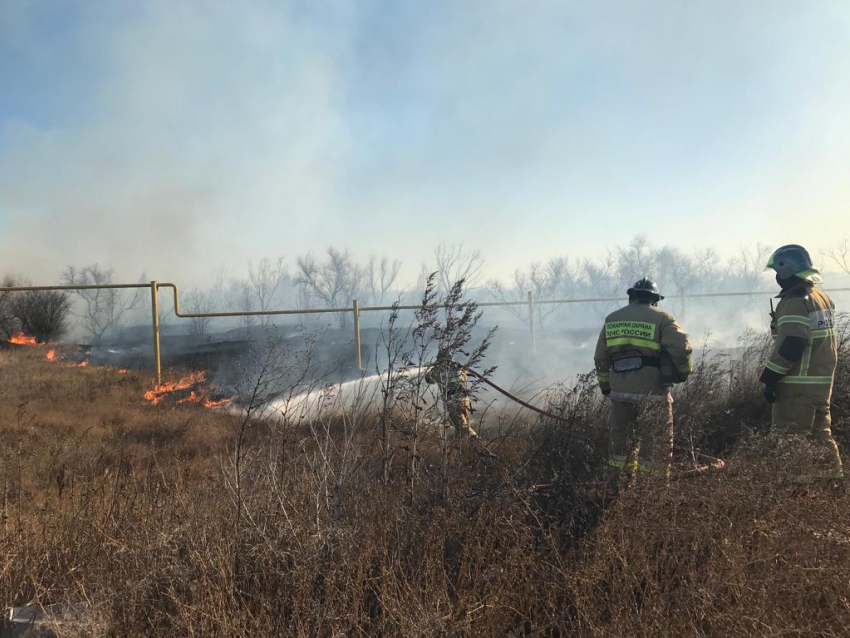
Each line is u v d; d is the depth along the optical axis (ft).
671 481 11.05
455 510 10.44
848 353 20.35
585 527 11.15
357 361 39.04
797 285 15.23
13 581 10.25
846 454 15.85
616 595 8.52
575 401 16.63
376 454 12.55
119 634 8.37
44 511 12.33
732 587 8.20
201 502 11.93
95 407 31.22
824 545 8.70
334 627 7.88
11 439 22.50
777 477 10.66
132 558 9.93
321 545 9.42
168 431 25.08
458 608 8.14
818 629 7.83
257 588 9.04
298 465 12.34
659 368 14.78
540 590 9.14
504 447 14.85
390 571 8.64
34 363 48.75
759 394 21.01
